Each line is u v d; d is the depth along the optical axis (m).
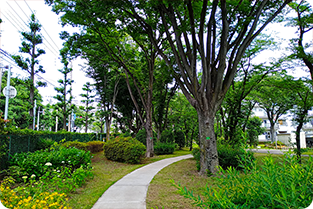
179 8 9.16
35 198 3.47
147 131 16.86
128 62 16.53
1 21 12.27
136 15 9.34
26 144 8.80
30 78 16.44
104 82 28.48
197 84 8.59
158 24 9.78
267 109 24.48
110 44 13.41
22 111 29.09
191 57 8.82
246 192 2.17
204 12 7.38
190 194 2.29
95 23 9.71
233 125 12.66
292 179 2.02
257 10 8.23
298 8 10.77
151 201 5.39
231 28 9.43
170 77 19.69
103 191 6.25
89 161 8.56
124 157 12.38
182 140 26.47
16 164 6.86
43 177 5.30
